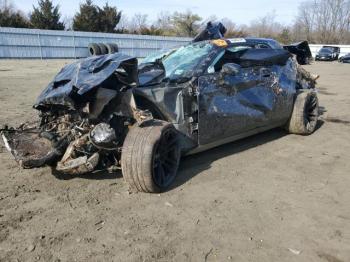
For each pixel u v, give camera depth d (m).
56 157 3.89
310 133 6.40
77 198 3.90
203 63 4.75
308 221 3.49
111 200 3.86
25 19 45.38
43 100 4.02
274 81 5.60
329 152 5.50
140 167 3.75
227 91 4.79
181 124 4.36
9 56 30.23
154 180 3.85
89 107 3.92
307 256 2.97
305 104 6.13
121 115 4.02
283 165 4.92
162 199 3.88
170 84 4.45
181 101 4.34
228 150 5.48
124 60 3.99
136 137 3.84
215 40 5.27
